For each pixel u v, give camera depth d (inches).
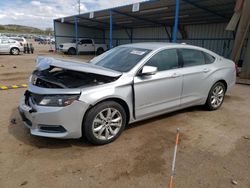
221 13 566.9
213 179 96.7
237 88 290.8
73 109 110.7
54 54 898.1
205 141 132.2
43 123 111.9
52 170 100.3
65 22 1026.1
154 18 734.5
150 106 143.0
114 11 661.9
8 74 362.3
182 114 179.0
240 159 113.2
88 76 132.0
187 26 792.3
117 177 96.6
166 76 146.0
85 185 91.2
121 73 128.3
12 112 171.0
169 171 101.7
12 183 91.0
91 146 122.7
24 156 110.8
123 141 129.8
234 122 164.1
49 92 111.5
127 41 1084.5
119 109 127.5
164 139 133.5
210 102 184.9
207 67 176.1
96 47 981.8
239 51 351.6
